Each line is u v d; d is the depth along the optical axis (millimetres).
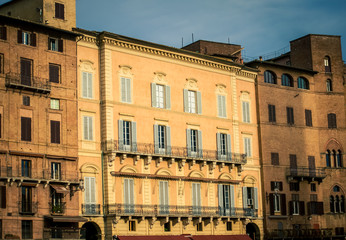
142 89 77812
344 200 97312
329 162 97438
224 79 87438
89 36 74000
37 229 66250
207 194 82188
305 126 95562
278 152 91562
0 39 66688
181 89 82125
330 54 100062
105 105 73750
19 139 66625
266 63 92062
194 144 82438
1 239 63562
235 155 86250
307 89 97188
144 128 77188
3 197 64438
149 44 78438
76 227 69500
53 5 72188
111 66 75062
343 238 96125
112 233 71625
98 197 72250
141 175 75125
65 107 70750
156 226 76312
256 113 90938
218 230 82625
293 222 91250
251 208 87312
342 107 99688
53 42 71188
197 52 91875
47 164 68250
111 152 72625
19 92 67312
